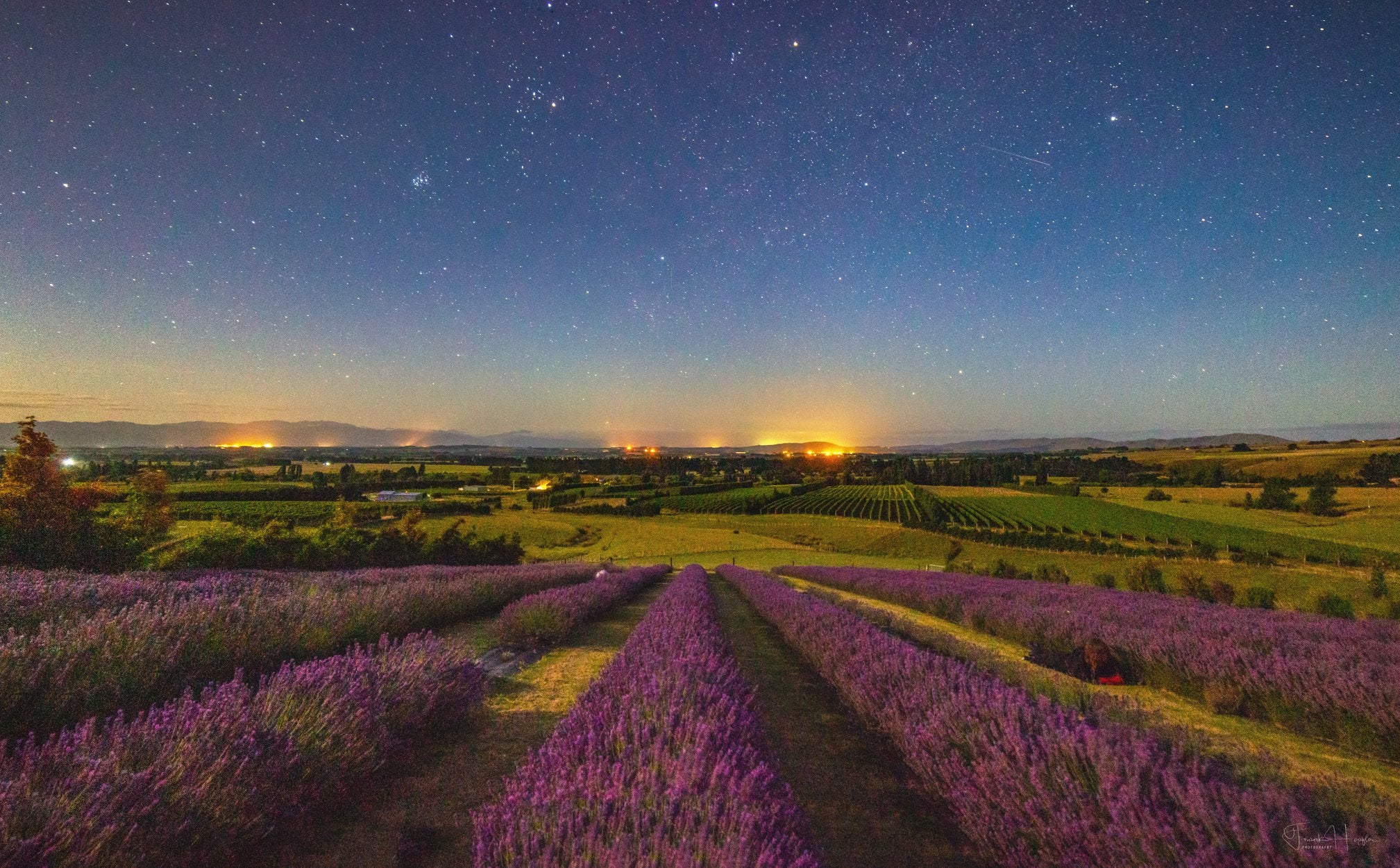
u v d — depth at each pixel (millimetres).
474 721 5590
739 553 60469
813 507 102000
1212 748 4648
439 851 3219
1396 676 5914
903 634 11320
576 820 2473
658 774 3027
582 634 11242
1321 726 5730
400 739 4531
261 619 6898
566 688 6914
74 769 2791
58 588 8430
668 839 2375
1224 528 57812
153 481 33250
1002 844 3133
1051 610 12242
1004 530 65375
